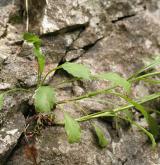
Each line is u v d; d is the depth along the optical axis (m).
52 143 0.46
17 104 0.46
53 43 0.54
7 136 0.44
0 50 0.51
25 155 0.45
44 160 0.45
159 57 0.52
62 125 0.48
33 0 0.55
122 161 0.49
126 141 0.51
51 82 0.52
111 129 0.51
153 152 0.51
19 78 0.49
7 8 0.55
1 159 0.43
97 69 0.55
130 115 0.51
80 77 0.46
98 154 0.47
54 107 0.49
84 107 0.51
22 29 0.54
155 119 0.54
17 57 0.51
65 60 0.54
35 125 0.47
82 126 0.49
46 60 0.53
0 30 0.53
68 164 0.46
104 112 0.49
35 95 0.44
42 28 0.54
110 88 0.50
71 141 0.43
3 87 0.47
